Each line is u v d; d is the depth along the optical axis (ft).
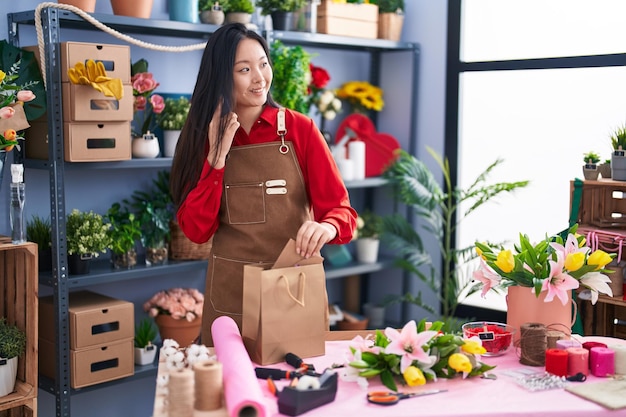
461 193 13.97
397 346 6.20
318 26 13.09
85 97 9.79
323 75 13.39
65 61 9.72
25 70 10.01
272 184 8.05
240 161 8.11
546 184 12.89
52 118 9.79
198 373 5.56
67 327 10.12
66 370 10.15
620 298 10.08
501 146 13.44
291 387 5.65
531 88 12.94
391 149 14.39
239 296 8.13
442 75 14.06
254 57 7.69
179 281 12.57
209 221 7.95
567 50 12.50
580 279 7.25
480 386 6.19
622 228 10.47
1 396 9.39
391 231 13.83
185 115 11.26
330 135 14.33
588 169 10.74
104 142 10.45
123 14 10.61
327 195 7.98
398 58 14.74
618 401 5.83
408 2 14.51
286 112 8.15
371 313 14.69
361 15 13.50
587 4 12.20
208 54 7.76
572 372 6.42
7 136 9.21
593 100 12.18
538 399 5.92
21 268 9.59
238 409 5.24
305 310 6.67
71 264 10.41
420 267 14.58
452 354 6.36
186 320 11.46
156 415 5.56
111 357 10.49
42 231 10.44
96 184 11.55
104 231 10.52
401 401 5.83
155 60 12.04
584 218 10.79
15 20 10.30
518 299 7.19
